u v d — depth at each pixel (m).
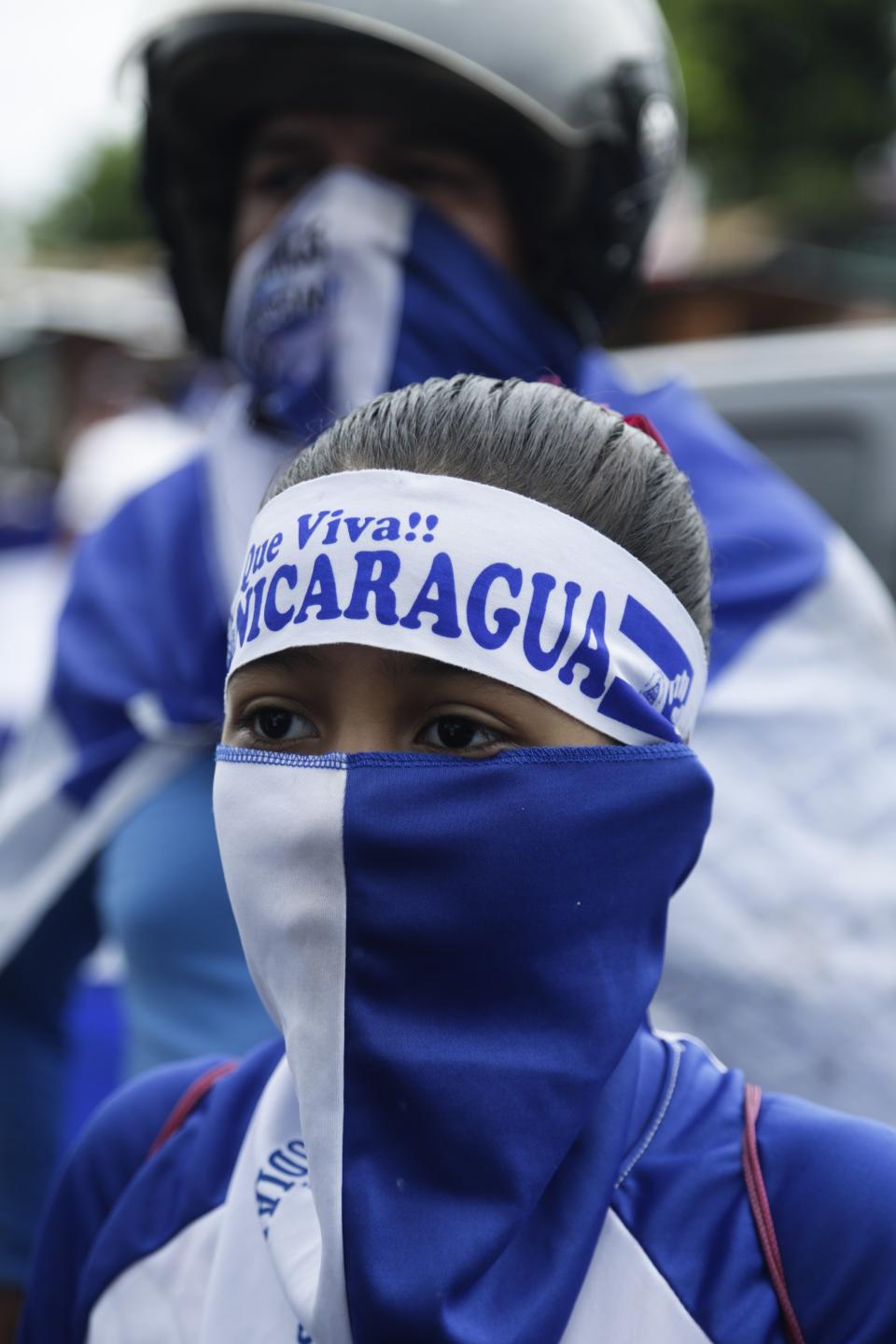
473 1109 1.23
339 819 1.25
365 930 1.26
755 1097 1.36
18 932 2.50
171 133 2.53
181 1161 1.51
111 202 30.20
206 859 2.28
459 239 2.35
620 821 1.27
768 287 7.59
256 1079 1.53
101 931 2.65
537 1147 1.24
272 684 1.33
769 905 2.10
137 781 2.43
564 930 1.27
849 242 8.51
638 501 1.34
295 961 1.29
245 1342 1.32
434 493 1.29
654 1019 2.12
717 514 2.31
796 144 15.38
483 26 2.25
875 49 15.41
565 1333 1.22
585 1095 1.26
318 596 1.29
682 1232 1.26
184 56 2.36
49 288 12.36
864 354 4.40
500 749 1.28
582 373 2.54
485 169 2.38
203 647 2.43
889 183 15.08
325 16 2.20
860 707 2.20
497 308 2.37
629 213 2.50
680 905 2.13
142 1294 1.45
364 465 1.35
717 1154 1.31
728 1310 1.22
